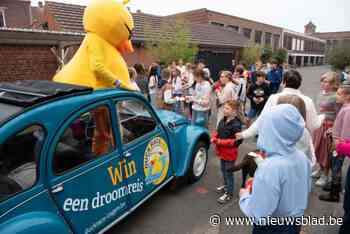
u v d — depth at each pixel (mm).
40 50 8102
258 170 1854
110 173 2633
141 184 3082
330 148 4074
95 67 3510
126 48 4074
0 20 24109
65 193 2209
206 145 4566
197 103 6176
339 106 4059
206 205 3770
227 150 3697
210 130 7152
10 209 1882
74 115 2307
